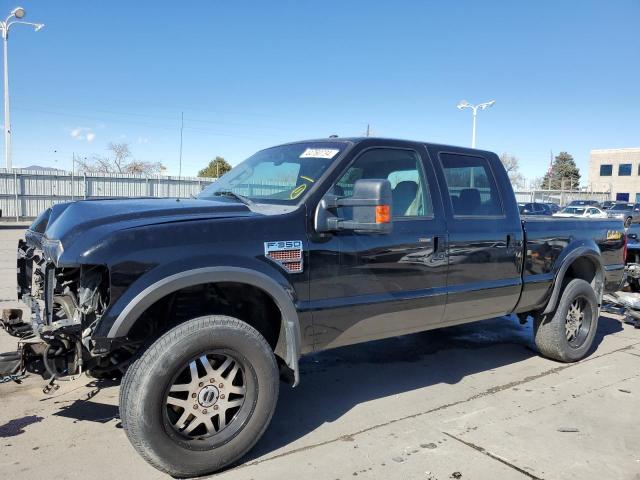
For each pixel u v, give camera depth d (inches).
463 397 179.2
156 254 117.8
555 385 191.9
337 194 147.1
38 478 121.9
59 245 117.9
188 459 120.7
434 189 171.3
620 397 180.1
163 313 131.0
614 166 2770.7
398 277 157.8
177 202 143.9
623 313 291.9
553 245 207.5
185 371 122.8
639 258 356.2
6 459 130.2
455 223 173.6
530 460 135.4
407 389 186.7
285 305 133.2
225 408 126.6
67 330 116.1
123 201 144.1
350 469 129.5
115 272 113.7
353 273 147.6
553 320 213.2
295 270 136.4
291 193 147.0
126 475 124.2
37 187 1149.7
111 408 160.7
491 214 188.5
